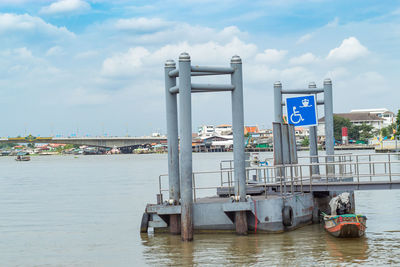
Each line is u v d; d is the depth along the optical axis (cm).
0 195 6012
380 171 7500
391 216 3353
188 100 2462
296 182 3198
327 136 3609
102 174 10350
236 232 2592
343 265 2089
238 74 2561
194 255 2292
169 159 2689
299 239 2572
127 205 4562
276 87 3616
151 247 2494
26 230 3294
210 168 11850
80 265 2275
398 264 2092
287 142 3014
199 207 2625
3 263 2369
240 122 2566
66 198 5406
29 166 16838
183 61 2448
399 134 13438
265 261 2169
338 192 3481
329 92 3603
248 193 3045
